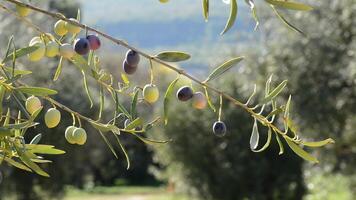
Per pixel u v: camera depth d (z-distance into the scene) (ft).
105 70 6.15
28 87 5.75
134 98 5.87
